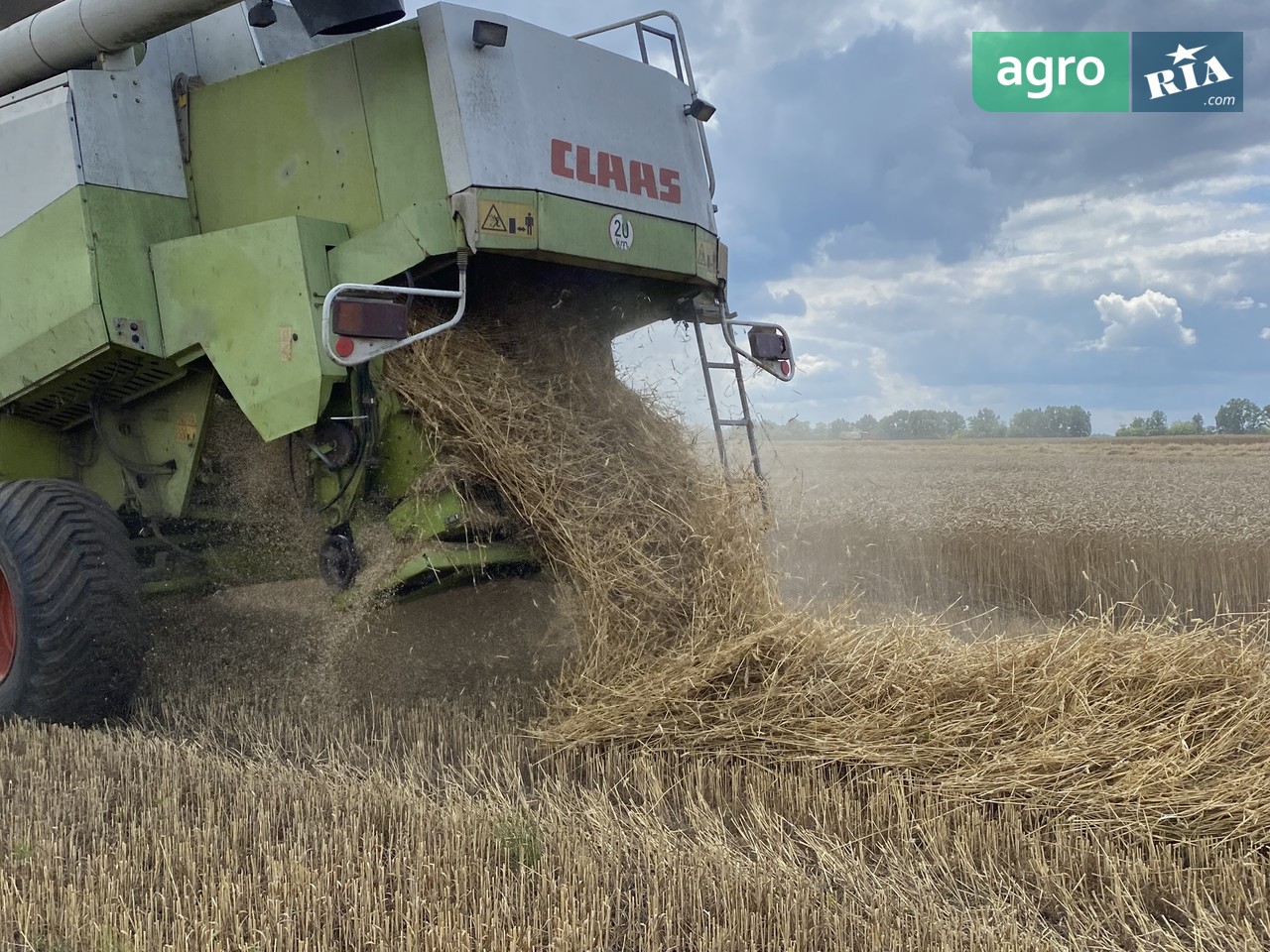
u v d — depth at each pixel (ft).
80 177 16.15
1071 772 12.29
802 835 11.60
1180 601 28.07
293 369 14.83
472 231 14.46
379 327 14.05
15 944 9.16
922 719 13.33
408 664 17.10
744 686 14.14
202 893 9.86
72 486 16.93
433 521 14.92
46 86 16.53
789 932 9.35
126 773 13.39
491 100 15.05
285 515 16.58
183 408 17.26
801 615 14.88
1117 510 35.17
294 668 17.06
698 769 13.14
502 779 13.57
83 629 15.87
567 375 16.62
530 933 9.09
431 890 10.01
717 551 15.14
